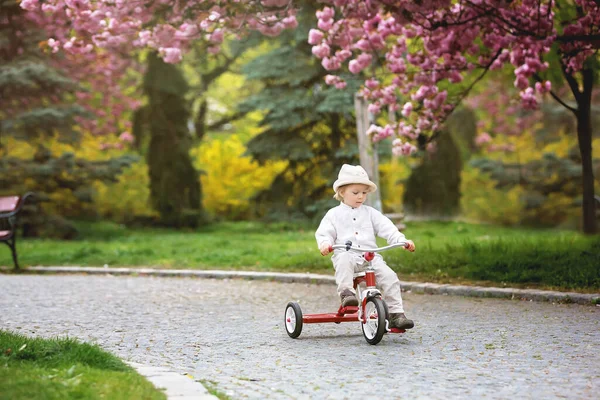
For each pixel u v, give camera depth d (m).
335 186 8.85
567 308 10.59
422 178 35.31
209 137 47.34
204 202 39.59
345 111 30.47
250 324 9.91
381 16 15.23
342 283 8.53
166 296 13.00
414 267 14.56
